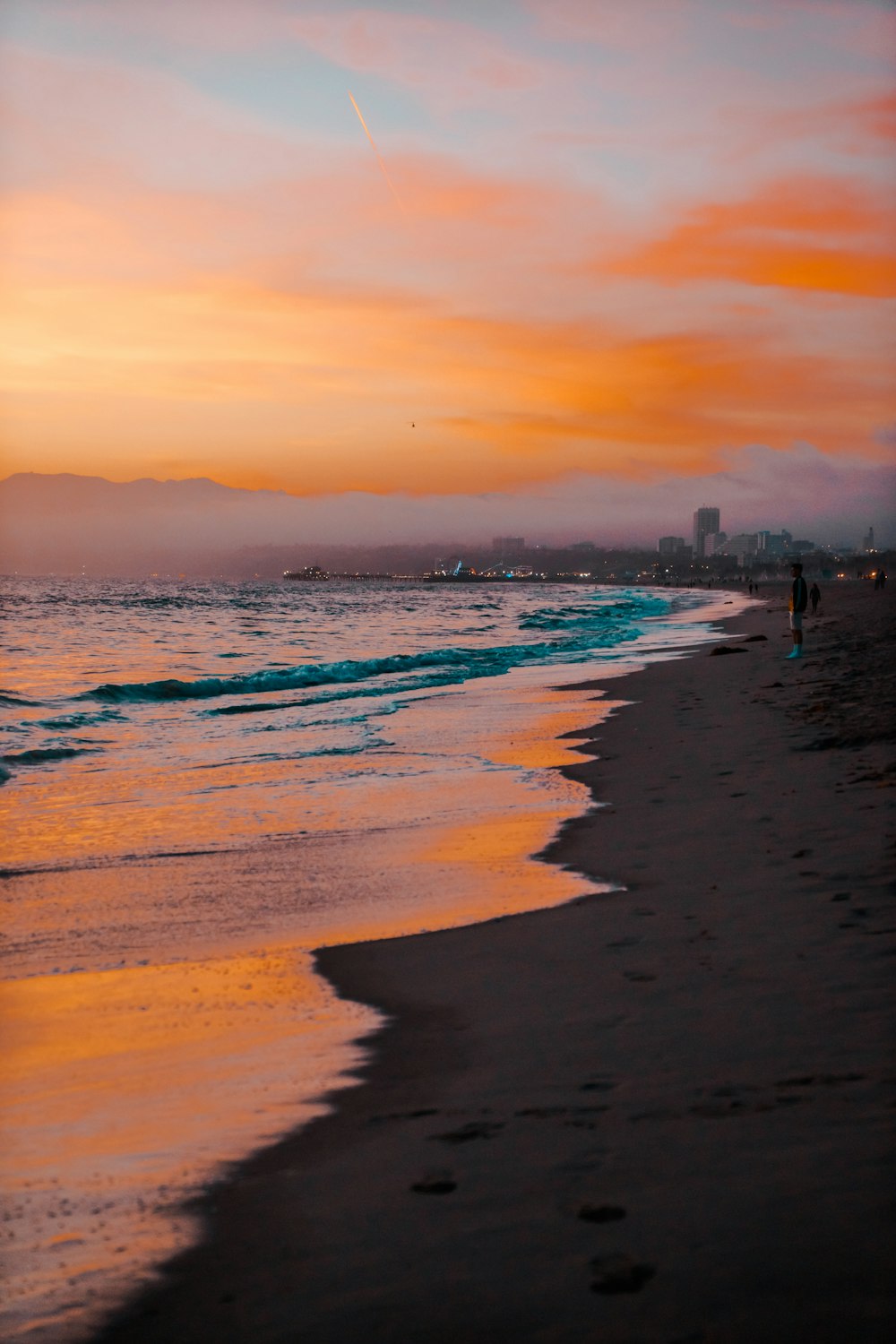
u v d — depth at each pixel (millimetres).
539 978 5336
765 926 5859
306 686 25156
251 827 9742
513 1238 2859
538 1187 3125
